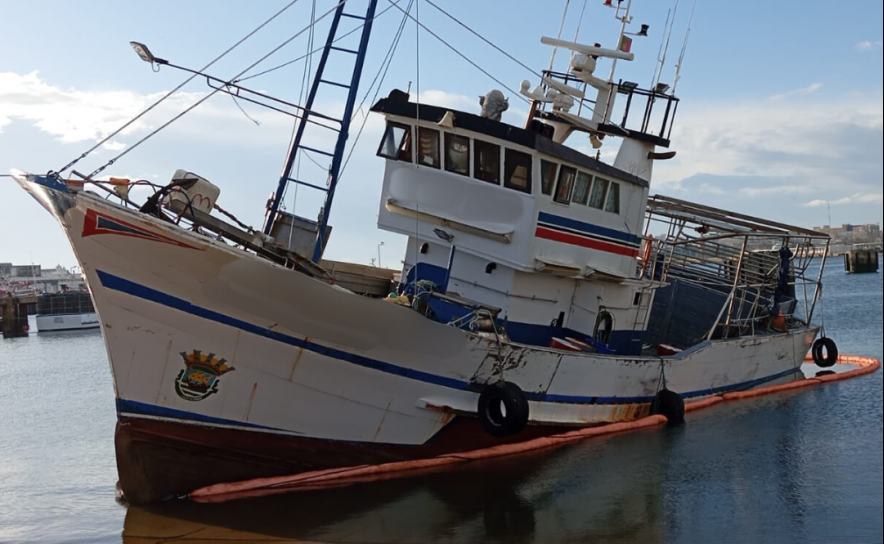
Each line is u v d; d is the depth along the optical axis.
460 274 13.24
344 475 11.28
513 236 12.46
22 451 14.03
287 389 10.60
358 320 10.45
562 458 12.71
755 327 21.16
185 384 10.09
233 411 10.42
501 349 11.76
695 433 14.61
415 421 11.69
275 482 10.84
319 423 10.97
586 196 13.61
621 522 9.99
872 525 9.78
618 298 15.06
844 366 24.56
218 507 10.20
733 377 18.70
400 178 13.41
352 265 14.58
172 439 10.23
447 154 12.99
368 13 11.76
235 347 10.12
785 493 11.12
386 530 9.54
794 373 21.81
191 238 9.31
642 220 15.35
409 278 13.72
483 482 11.39
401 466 11.76
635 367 14.76
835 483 11.48
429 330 11.01
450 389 11.76
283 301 9.97
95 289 9.47
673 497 11.00
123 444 10.11
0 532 9.58
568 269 13.08
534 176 12.33
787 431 14.80
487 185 12.67
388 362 11.05
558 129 15.31
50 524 9.86
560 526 9.85
